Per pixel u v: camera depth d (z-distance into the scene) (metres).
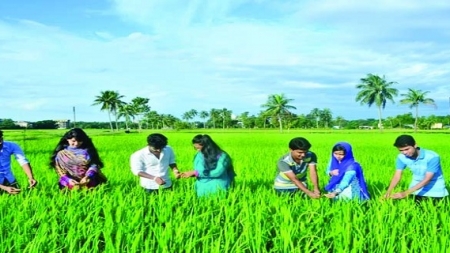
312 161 6.54
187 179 9.20
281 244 4.44
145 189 7.07
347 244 4.39
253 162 13.46
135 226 4.91
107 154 17.47
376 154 17.70
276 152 18.94
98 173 7.05
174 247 4.34
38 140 33.81
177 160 14.89
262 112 90.00
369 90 73.94
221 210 5.45
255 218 5.24
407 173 10.54
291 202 6.11
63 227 4.96
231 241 4.55
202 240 4.56
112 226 4.76
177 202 6.13
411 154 5.91
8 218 5.25
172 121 135.75
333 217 5.29
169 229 4.62
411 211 5.62
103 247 4.73
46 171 10.22
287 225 4.82
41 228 4.75
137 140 34.78
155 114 136.12
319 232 4.86
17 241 4.35
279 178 6.75
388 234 4.73
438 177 6.15
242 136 46.28
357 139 35.94
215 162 6.68
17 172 10.49
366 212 5.56
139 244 4.45
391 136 44.81
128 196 6.21
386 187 8.41
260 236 4.46
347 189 6.39
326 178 9.42
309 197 6.68
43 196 6.37
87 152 6.95
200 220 5.22
